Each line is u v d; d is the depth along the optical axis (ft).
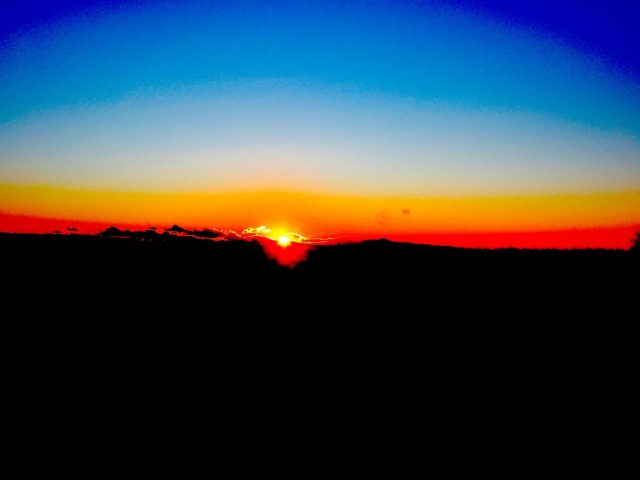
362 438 26.50
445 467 23.48
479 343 46.47
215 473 22.27
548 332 50.80
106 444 24.64
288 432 27.12
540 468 23.52
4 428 25.72
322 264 95.20
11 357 37.14
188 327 49.34
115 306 55.72
